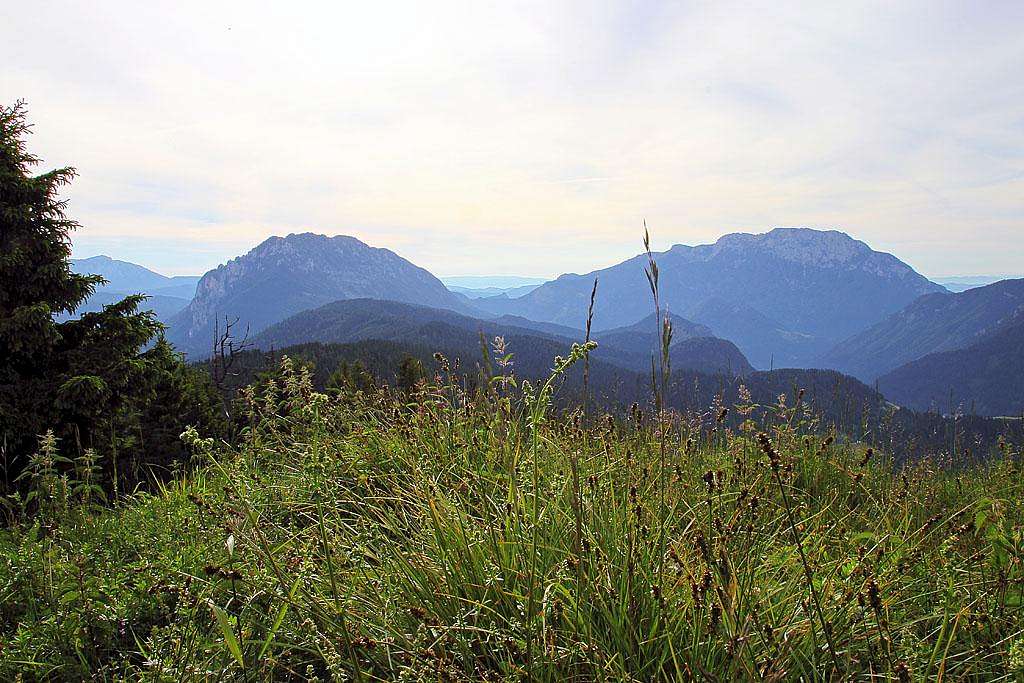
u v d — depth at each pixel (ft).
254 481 15.23
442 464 14.21
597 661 7.84
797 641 7.98
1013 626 8.68
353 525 12.35
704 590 7.66
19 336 48.85
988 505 12.44
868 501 15.37
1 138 55.31
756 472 14.06
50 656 9.63
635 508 9.82
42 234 56.54
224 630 5.87
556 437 13.84
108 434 45.91
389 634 8.64
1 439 43.83
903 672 7.05
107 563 12.11
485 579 9.05
